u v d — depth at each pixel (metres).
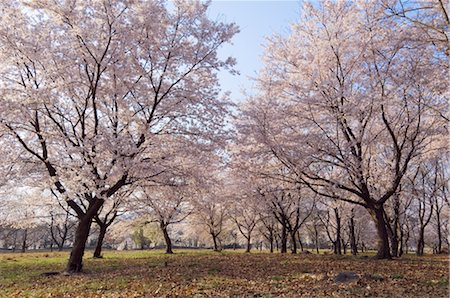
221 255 23.52
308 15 17.00
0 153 12.95
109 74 13.56
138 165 12.28
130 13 13.05
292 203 28.64
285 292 7.82
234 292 8.00
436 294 7.18
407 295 7.14
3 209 19.84
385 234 16.20
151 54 13.59
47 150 14.43
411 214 33.91
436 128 15.70
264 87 17.44
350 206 27.25
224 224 43.91
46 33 13.04
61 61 12.94
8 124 12.42
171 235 53.38
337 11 16.19
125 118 13.43
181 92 14.31
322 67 15.60
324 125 16.58
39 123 13.94
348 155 15.49
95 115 12.89
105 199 12.12
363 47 14.87
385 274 10.12
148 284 9.44
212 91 14.95
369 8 14.20
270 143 15.38
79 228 13.33
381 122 17.47
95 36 12.94
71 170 11.86
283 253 26.97
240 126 15.60
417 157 19.81
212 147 14.80
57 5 12.03
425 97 15.17
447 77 13.47
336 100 15.30
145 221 31.42
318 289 8.01
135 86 13.99
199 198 19.88
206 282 9.54
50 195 19.61
